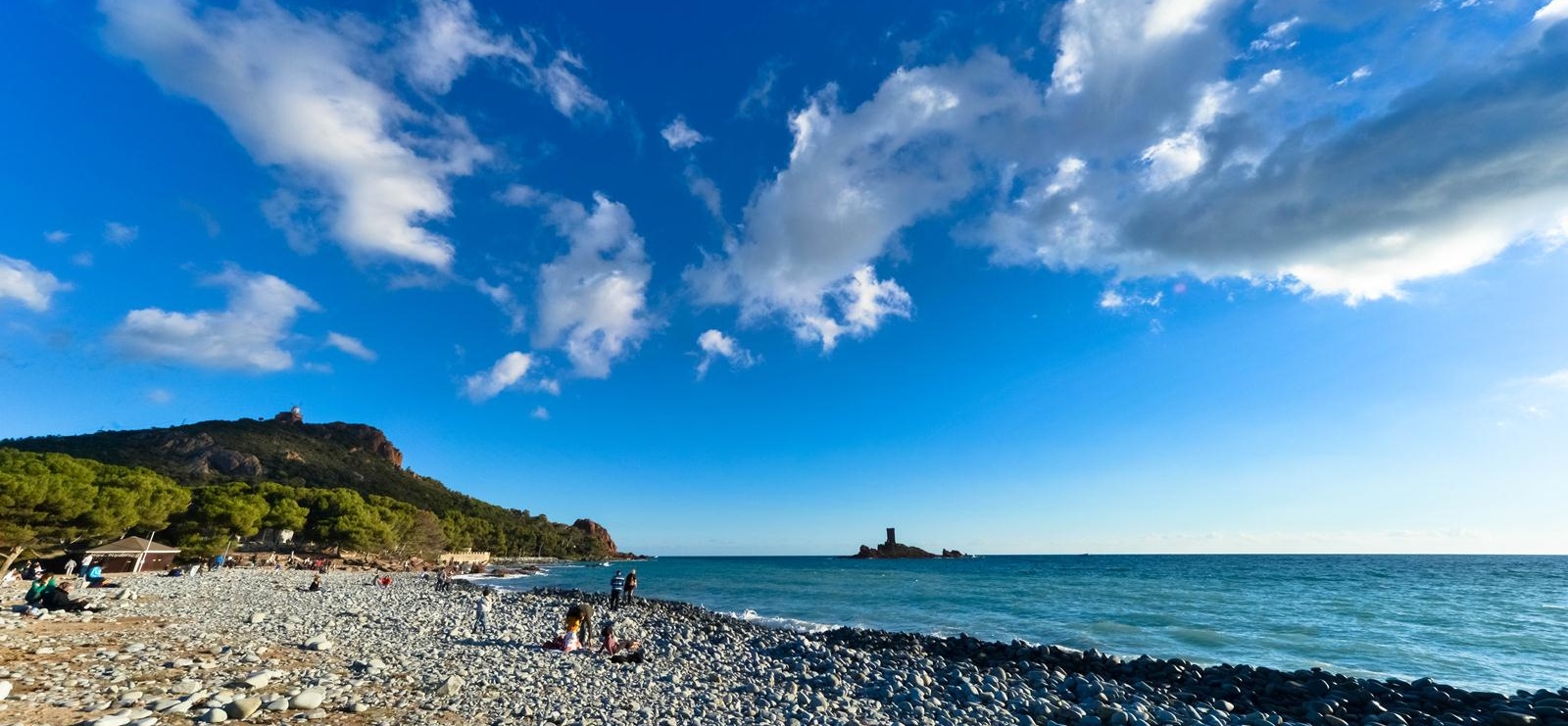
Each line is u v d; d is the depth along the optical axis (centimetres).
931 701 1565
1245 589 6819
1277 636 3325
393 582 5869
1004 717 1455
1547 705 1541
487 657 1580
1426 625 3738
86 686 984
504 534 17875
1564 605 4941
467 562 13850
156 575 4700
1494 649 2931
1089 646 3041
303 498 8638
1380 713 1575
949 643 2817
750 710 1293
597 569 14912
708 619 3625
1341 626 3706
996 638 3294
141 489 5178
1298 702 1752
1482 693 1756
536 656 1675
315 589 3897
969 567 15450
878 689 1684
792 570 14238
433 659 1482
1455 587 6988
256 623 1875
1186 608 4750
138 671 1111
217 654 1329
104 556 4853
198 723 848
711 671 1756
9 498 3403
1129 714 1492
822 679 1778
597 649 1928
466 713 1030
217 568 5756
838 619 4191
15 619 1608
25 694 906
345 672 1255
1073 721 1476
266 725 875
